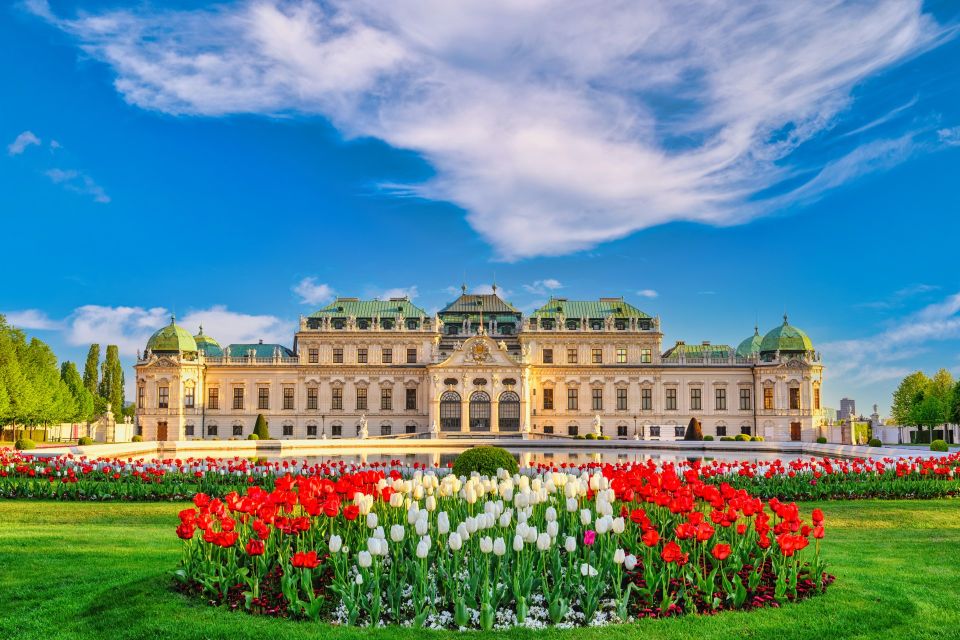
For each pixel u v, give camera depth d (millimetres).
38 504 37281
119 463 43938
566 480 21922
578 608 18062
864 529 31844
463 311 142625
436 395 125125
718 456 91000
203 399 130375
